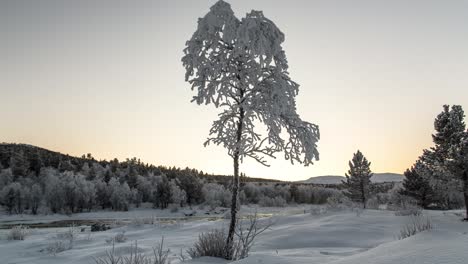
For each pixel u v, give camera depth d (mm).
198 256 7246
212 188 105062
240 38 7086
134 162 141250
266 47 7301
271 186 107312
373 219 17281
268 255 5648
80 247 13102
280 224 18109
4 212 74625
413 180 36625
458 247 3520
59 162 119250
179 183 100062
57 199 77188
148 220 22859
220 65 7715
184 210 86188
